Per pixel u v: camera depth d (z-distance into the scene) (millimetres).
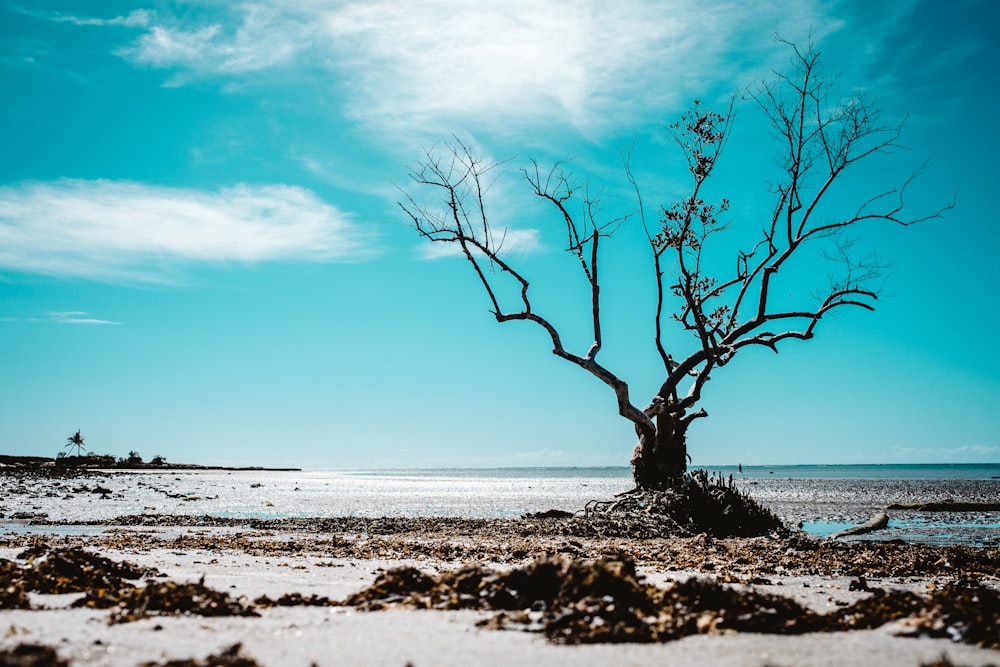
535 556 13891
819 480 125250
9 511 31562
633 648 5320
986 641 5480
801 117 27625
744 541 18844
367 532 21391
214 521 25656
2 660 4555
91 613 6582
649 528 21828
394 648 5281
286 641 5492
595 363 27906
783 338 28578
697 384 28234
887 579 11703
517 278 28891
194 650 5117
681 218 27859
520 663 4875
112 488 65062
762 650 5281
